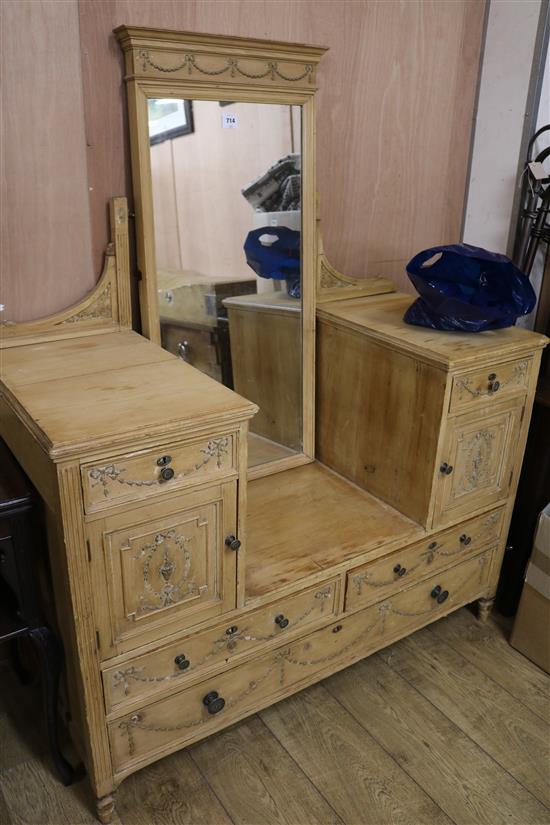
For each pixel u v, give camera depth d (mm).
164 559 1366
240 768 1638
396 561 1803
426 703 1838
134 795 1568
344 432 2027
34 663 1827
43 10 1466
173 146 1655
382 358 1816
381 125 2078
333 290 2107
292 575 1611
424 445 1746
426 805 1554
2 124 1489
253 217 1832
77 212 1641
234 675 1597
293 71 1770
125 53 1567
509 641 2072
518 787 1602
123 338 1711
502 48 2131
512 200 2217
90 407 1290
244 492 1411
